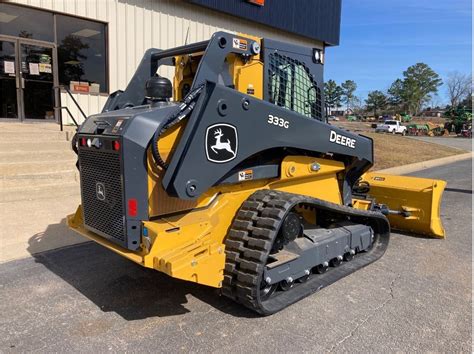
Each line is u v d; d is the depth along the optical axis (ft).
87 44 38.37
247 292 10.78
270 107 11.95
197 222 11.04
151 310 11.71
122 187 10.30
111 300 12.30
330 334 10.49
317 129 13.56
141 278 13.89
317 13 61.41
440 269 15.16
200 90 10.63
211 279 10.68
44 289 13.02
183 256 10.08
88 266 14.90
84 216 12.41
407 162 53.42
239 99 11.12
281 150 13.19
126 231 10.43
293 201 11.71
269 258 11.93
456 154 68.95
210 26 47.44
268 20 53.26
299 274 12.52
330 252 13.80
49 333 10.47
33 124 35.12
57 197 24.41
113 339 10.20
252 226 11.40
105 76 39.75
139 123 10.30
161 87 11.78
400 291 13.14
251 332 10.54
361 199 17.98
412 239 18.94
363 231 15.65
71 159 27.89
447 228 21.09
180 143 10.27
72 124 37.47
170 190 10.34
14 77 35.32
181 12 44.29
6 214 20.90
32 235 18.06
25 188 24.00
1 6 33.50
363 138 15.72
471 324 11.09
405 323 11.10
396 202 19.77
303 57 14.39
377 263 15.72
